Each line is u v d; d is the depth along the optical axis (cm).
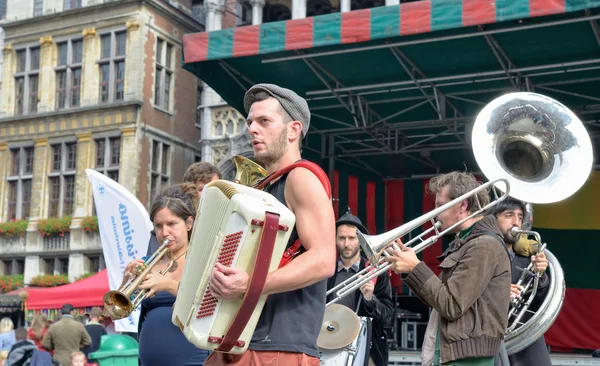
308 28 1072
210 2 1948
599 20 1025
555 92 1321
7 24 2498
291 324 253
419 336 1536
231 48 1123
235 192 239
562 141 564
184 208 365
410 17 1010
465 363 338
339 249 543
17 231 2383
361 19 1038
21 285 2353
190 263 254
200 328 240
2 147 2484
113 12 2303
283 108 274
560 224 1634
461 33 1059
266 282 235
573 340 1537
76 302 1238
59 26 2409
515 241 478
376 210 1808
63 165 2358
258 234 232
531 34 1079
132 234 652
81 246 2258
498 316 338
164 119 2323
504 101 589
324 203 254
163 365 366
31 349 898
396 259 350
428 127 1480
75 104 2369
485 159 574
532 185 523
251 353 250
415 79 1230
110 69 2294
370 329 524
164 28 2344
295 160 276
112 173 2269
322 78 1259
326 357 503
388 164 1750
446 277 350
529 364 462
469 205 377
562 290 459
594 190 1614
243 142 1961
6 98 2494
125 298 338
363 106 1403
